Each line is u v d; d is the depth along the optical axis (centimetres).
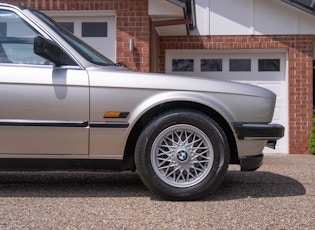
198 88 394
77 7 778
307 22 905
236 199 404
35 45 366
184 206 374
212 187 388
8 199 399
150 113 404
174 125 387
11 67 383
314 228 319
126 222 327
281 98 923
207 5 930
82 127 382
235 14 925
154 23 818
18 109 377
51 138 381
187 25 838
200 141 393
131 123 384
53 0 780
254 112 397
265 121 403
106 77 387
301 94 906
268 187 466
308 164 701
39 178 519
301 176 548
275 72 924
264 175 554
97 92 383
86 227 314
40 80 379
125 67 462
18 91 377
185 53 948
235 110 394
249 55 933
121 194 425
